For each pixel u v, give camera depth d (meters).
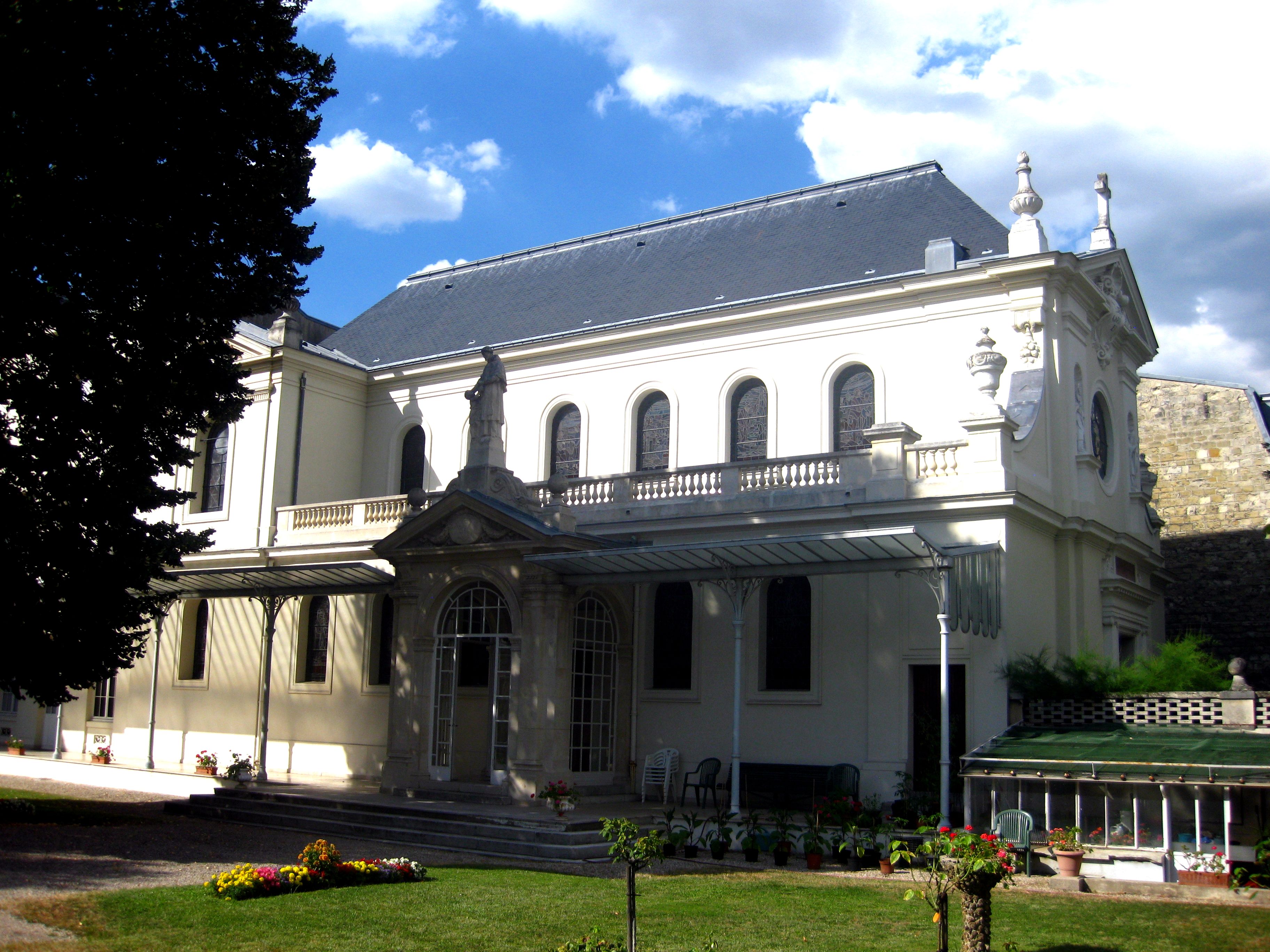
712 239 30.72
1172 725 18.11
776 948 10.88
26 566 17.47
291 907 12.30
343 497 31.67
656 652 24.23
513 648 21.50
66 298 17.67
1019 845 15.74
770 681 22.66
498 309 32.94
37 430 17.48
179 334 18.58
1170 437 32.06
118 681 32.16
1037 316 22.80
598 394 28.14
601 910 12.55
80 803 22.70
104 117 16.75
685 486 23.67
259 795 21.59
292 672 28.92
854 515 21.41
